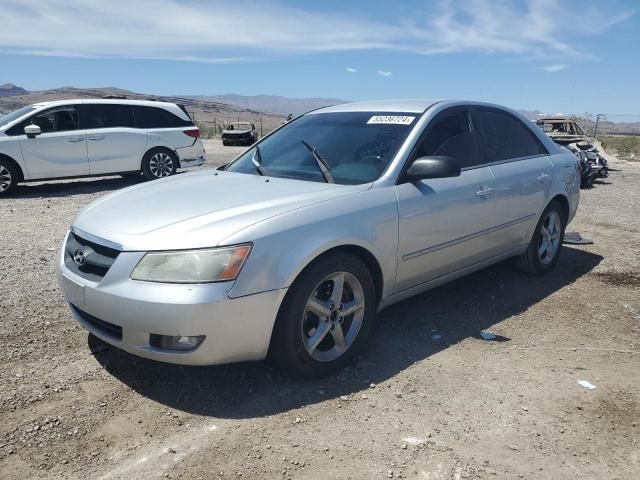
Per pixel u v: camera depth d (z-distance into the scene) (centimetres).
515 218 472
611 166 1911
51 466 250
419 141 395
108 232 316
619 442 273
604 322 427
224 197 346
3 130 1038
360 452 262
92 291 303
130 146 1164
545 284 516
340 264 327
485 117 471
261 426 283
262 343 302
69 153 1091
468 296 480
